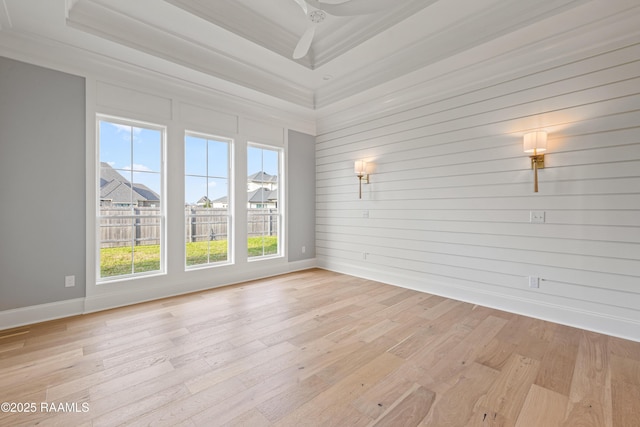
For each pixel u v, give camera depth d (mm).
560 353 2254
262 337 2533
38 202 2830
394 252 4270
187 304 3381
